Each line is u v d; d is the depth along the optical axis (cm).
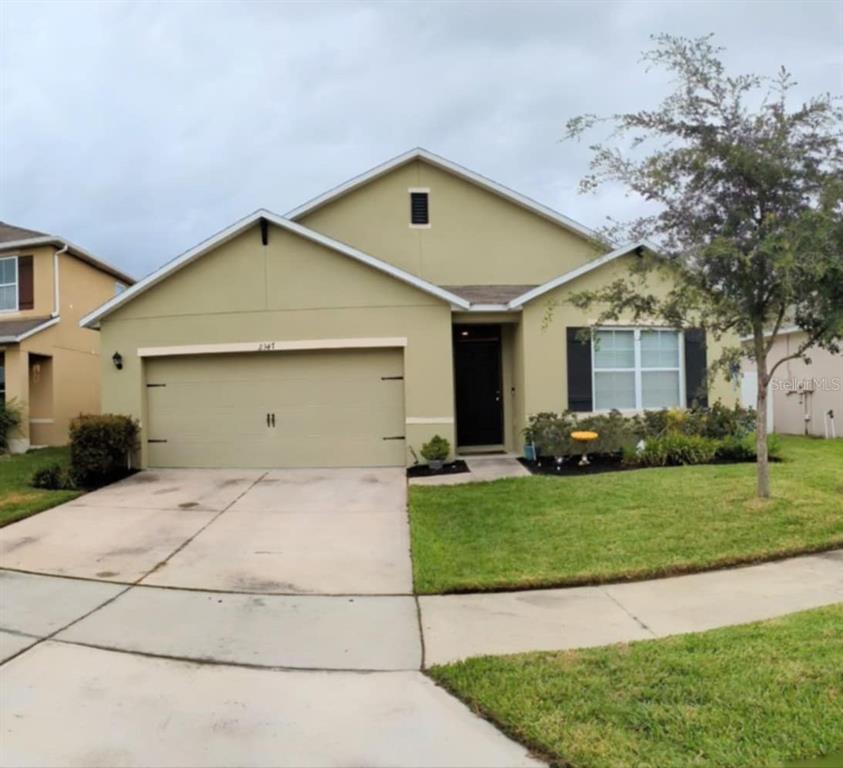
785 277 569
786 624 404
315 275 1098
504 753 273
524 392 1107
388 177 1384
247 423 1127
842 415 1420
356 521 741
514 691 324
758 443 734
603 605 462
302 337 1098
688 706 303
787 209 620
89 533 700
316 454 1114
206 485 975
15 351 1521
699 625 416
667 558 551
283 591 511
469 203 1391
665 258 687
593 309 1109
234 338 1110
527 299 1080
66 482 977
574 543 600
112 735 295
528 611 455
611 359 1123
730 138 630
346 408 1112
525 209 1397
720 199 645
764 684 322
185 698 331
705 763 258
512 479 907
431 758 271
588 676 338
